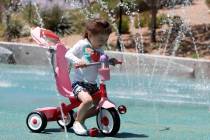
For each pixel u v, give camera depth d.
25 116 8.12
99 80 7.07
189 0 32.00
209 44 25.06
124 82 15.05
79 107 6.59
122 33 27.33
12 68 18.00
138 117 8.55
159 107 10.03
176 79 16.55
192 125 7.90
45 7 27.22
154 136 6.73
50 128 7.07
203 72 17.02
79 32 26.89
